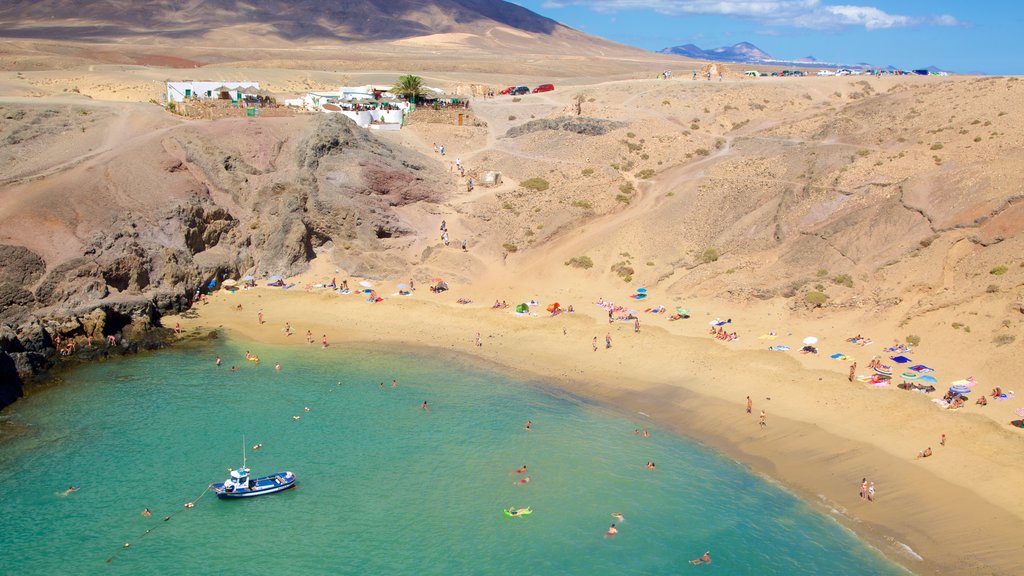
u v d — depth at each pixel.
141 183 91.31
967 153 87.81
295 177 95.94
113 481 50.59
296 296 86.88
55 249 78.19
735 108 138.12
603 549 44.34
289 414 60.56
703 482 51.16
